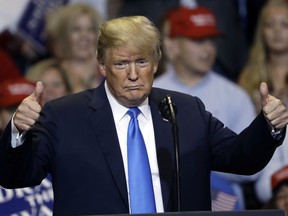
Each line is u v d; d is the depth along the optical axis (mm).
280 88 16141
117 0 17828
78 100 8719
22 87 14242
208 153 8695
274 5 16609
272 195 13672
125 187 8281
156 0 17406
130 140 8445
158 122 8609
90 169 8352
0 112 14188
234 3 17984
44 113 8641
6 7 16953
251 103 15656
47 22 16547
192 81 15461
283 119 8164
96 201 8273
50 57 17062
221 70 17406
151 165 8445
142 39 8102
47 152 8461
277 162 14234
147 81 8219
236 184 14375
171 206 8328
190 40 15414
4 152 8117
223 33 15758
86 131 8516
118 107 8602
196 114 8805
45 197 11008
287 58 16297
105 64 8266
